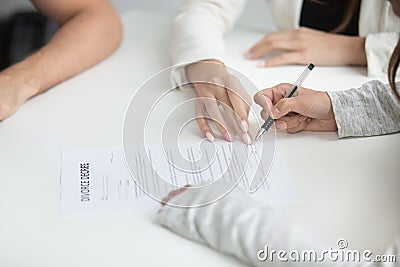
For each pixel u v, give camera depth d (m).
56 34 1.30
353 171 0.96
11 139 1.05
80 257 0.80
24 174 0.96
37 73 1.17
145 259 0.80
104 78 1.24
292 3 1.40
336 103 1.04
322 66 1.28
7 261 0.80
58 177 0.95
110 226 0.85
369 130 1.04
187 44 1.26
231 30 1.44
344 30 1.43
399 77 1.19
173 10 2.15
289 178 0.94
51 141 1.04
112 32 1.34
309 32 1.32
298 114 1.05
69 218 0.87
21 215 0.88
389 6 1.30
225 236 0.80
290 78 1.23
